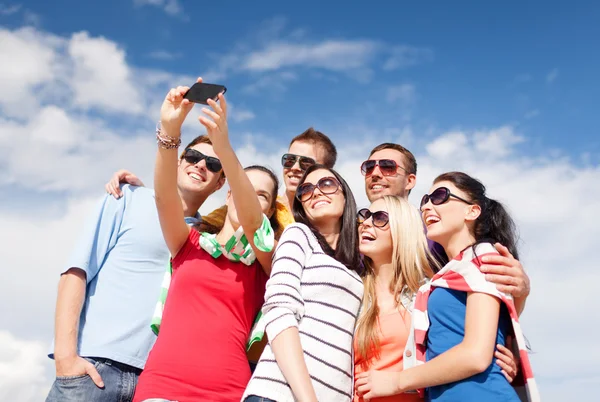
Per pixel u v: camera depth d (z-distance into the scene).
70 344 1.62
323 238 1.55
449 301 1.33
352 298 1.43
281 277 1.36
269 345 1.35
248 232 1.46
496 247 1.36
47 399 1.59
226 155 1.40
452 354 1.23
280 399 1.24
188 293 1.46
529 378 1.23
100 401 1.60
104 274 1.76
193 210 1.96
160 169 1.46
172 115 1.43
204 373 1.37
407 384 1.28
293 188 2.54
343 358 1.34
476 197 1.46
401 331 1.43
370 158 2.64
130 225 1.82
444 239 1.46
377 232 1.57
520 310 1.36
